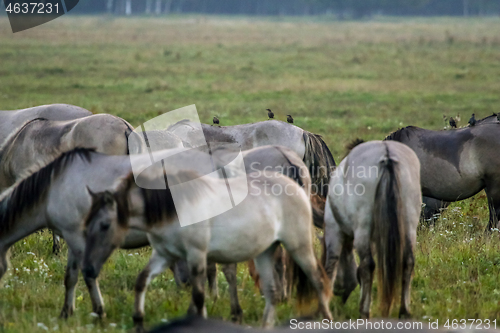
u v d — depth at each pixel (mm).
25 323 18141
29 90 72312
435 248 26438
